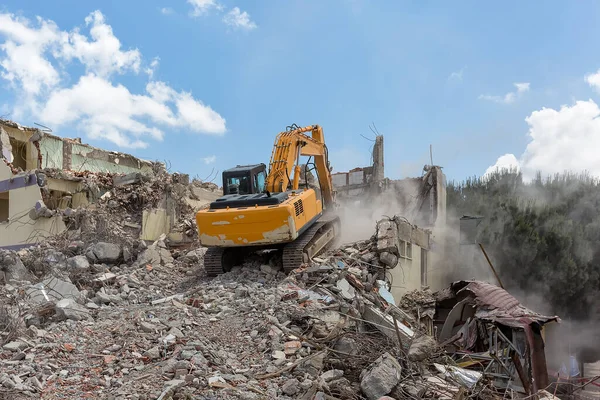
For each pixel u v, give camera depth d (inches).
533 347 475.5
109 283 498.9
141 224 695.7
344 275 482.9
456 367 385.1
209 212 494.9
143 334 346.6
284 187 537.3
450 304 603.5
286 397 280.5
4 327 350.3
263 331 360.8
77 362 306.7
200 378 282.2
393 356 342.6
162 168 804.6
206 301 426.6
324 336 356.8
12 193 762.8
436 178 1053.2
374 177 1204.5
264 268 510.3
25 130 951.0
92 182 759.1
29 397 258.7
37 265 557.3
